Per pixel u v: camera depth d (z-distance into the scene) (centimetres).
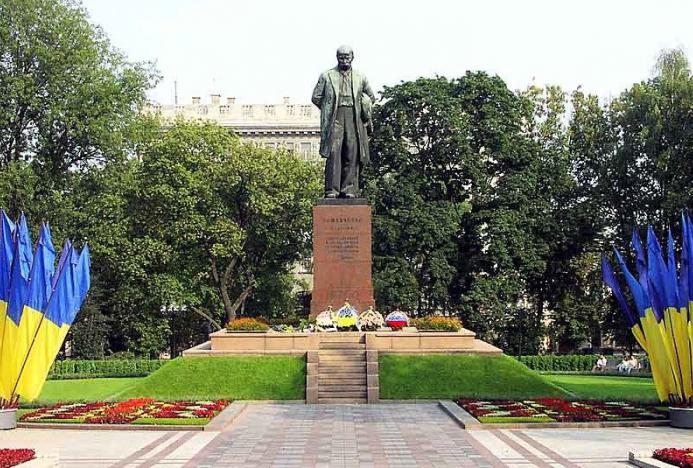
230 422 2177
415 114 4881
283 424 2170
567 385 3338
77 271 2270
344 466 1545
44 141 4419
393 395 2708
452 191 5050
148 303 4781
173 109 7569
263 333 3017
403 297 4588
